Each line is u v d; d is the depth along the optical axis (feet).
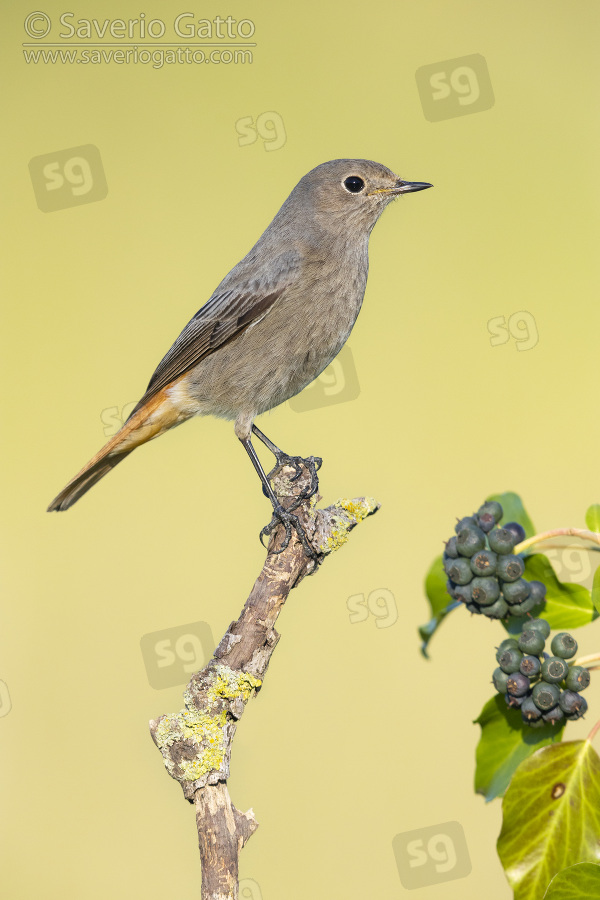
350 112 50.78
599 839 15.92
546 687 16.61
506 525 18.48
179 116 50.19
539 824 16.11
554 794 16.19
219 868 17.88
